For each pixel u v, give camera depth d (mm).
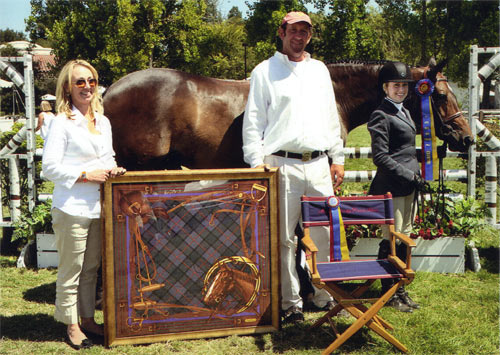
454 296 4258
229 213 3342
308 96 3486
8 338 3420
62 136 3107
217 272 3369
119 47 13859
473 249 5117
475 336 3496
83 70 3137
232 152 4027
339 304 3277
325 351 3139
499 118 6141
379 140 3725
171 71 3947
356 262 3359
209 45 15773
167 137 3893
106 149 3281
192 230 3307
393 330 3502
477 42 13891
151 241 3254
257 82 3488
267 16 15062
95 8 13891
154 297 3293
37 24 14953
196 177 3223
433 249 4914
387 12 15953
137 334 3293
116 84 3895
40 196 5438
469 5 13820
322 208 3377
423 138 4207
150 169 3998
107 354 3158
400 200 3807
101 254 3352
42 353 3191
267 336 3428
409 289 4402
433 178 4285
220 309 3396
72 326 3295
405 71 3695
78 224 3148
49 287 4512
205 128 3924
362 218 3414
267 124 3555
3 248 5605
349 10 14641
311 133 3471
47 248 5090
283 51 3549
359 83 4324
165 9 14500
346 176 5586
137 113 3834
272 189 3344
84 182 3131
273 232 3379
